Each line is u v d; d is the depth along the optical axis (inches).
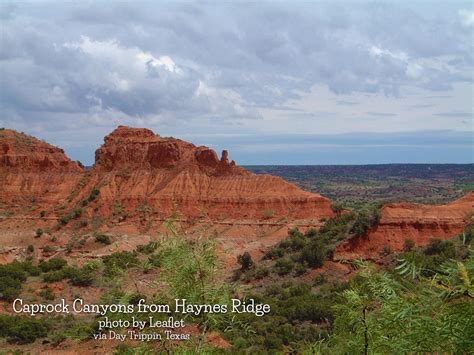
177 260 347.9
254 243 3624.5
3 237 4020.7
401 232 2464.3
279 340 1245.1
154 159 4889.3
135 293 356.5
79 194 4749.0
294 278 2391.7
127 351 351.9
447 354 203.6
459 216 2513.5
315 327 1386.6
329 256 2466.8
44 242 3927.2
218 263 358.6
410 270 237.0
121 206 4500.5
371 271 307.7
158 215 4333.2
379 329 277.7
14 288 2057.1
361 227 2506.2
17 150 5157.5
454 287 207.3
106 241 3757.4
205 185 4539.9
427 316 206.1
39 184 4938.5
